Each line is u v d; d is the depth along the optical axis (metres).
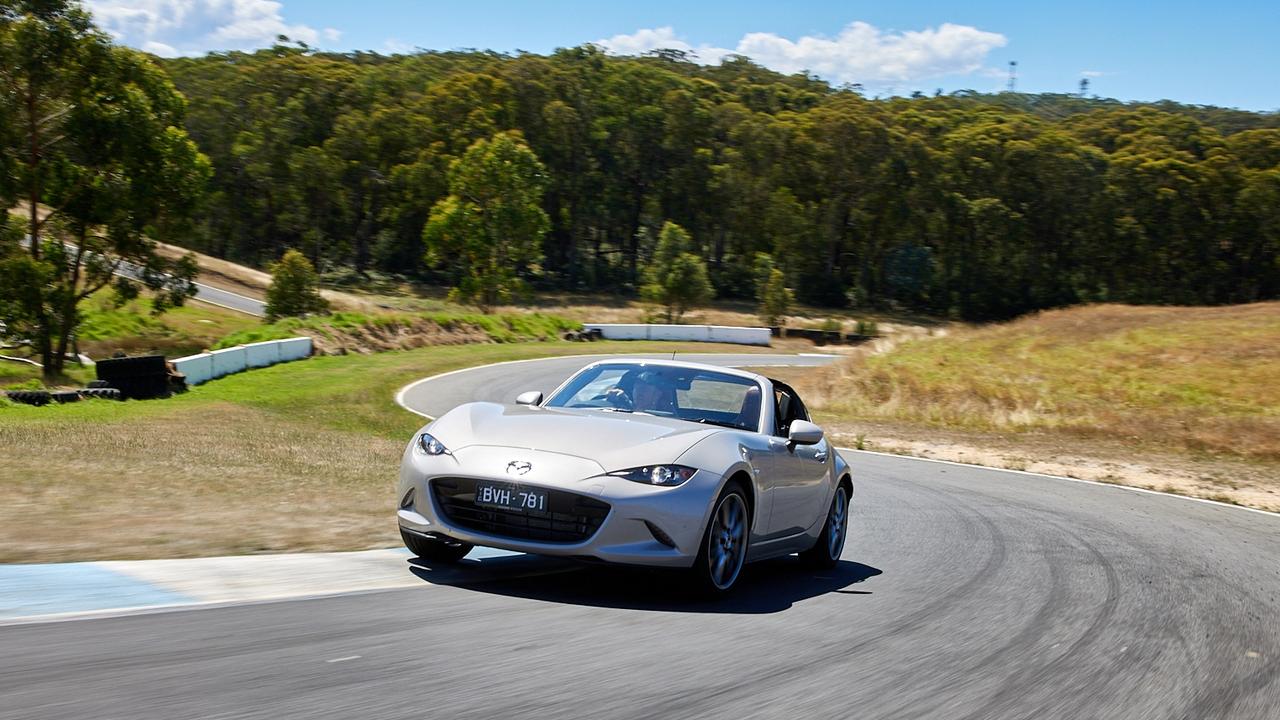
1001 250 109.00
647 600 5.39
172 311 62.19
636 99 128.38
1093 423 25.38
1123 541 9.37
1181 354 32.16
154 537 6.25
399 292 105.62
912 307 115.06
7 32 38.84
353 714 3.08
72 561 5.33
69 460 10.44
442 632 4.27
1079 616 5.81
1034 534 9.55
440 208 87.69
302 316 61.75
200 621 4.14
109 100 41.31
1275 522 11.77
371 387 29.44
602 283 121.19
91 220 41.09
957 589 6.54
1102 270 107.44
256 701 3.14
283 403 24.27
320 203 110.94
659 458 5.27
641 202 125.00
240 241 112.56
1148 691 4.26
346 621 4.34
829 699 3.74
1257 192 101.56
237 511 7.79
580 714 3.29
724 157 122.12
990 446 21.98
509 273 86.44
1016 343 36.91
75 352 43.84
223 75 122.31
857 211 118.62
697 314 88.12
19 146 40.44
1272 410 25.61
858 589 6.39
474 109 116.00
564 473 5.09
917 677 4.18
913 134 116.75
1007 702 3.92
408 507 5.56
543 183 90.38
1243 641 5.39
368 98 121.56
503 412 5.99
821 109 124.00
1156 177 104.62
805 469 6.55
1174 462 19.86
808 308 110.06
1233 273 105.12
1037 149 108.00
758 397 6.51
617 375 6.68
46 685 3.15
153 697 3.10
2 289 38.06
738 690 3.75
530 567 6.16
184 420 17.94
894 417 28.22
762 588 6.16
